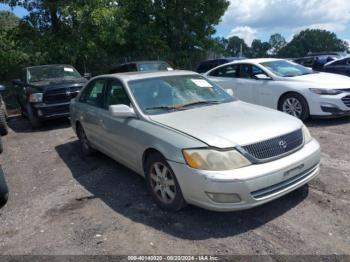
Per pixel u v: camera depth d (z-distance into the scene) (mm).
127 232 3711
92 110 5664
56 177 5551
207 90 5156
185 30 21547
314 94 7316
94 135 5738
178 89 4965
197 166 3520
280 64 8633
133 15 20359
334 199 4070
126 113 4477
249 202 3453
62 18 14914
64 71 10789
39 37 15172
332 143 6129
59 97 9242
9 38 15633
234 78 8898
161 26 21562
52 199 4711
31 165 6312
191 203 3729
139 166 4488
